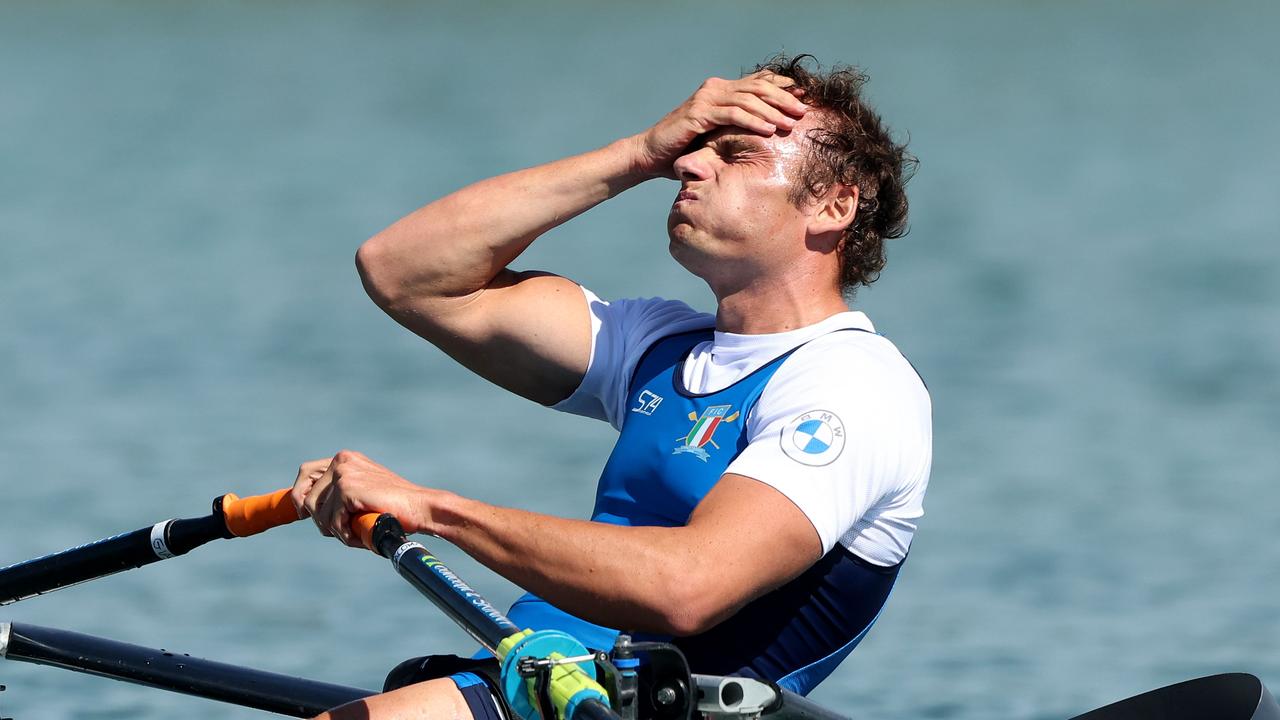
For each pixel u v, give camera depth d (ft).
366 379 175.73
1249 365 176.65
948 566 109.50
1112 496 127.75
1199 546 113.50
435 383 173.78
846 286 49.57
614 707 39.47
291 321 209.87
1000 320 203.21
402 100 518.78
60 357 188.24
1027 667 87.76
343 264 251.80
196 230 286.25
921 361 181.68
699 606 41.24
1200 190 314.35
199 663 51.65
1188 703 48.03
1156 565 108.78
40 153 399.24
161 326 206.69
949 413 158.40
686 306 52.80
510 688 39.96
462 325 53.11
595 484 130.31
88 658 52.44
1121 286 224.12
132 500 125.90
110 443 146.41
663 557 41.22
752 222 47.39
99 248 267.80
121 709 77.66
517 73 602.44
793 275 47.93
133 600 100.12
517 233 51.96
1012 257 247.09
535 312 52.54
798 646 46.03
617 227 273.95
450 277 52.26
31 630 53.42
